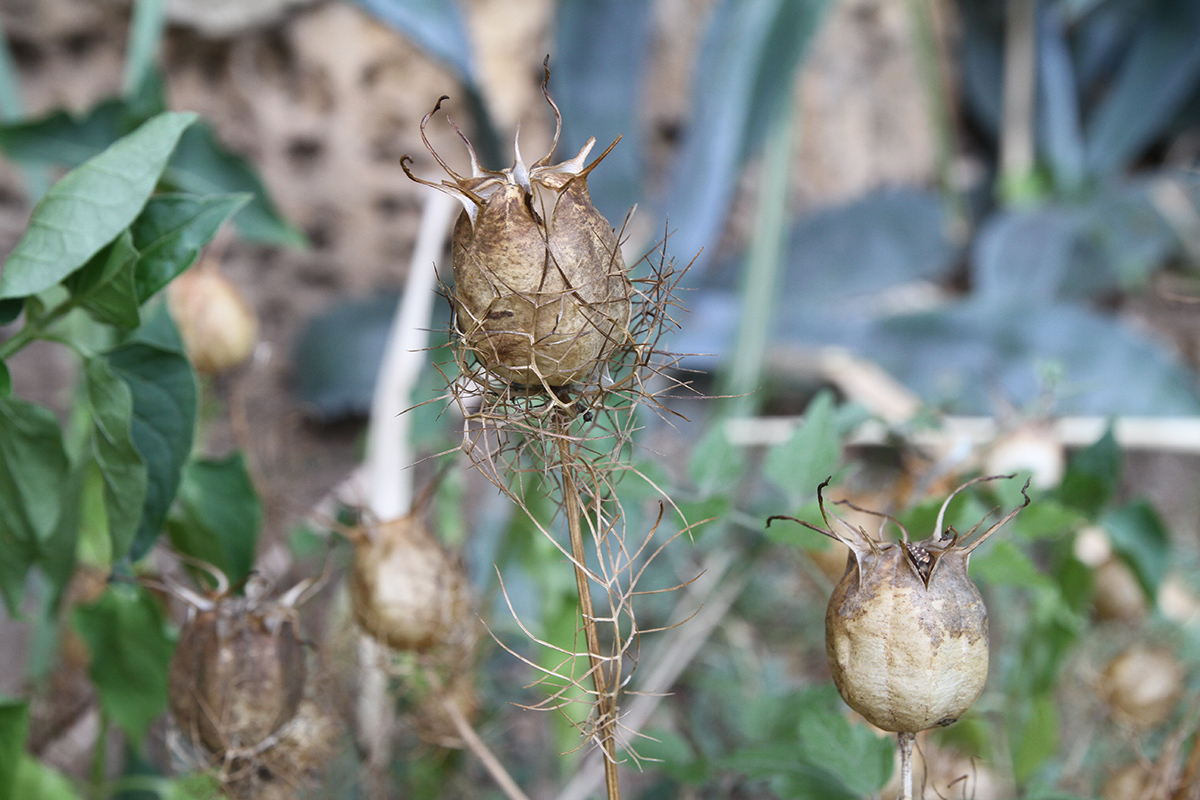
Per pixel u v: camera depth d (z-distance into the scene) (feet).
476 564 1.53
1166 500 2.73
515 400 0.85
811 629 1.99
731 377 2.20
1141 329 3.41
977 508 1.08
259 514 1.13
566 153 2.53
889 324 2.97
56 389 2.34
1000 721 1.60
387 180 2.75
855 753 0.96
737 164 2.33
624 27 2.41
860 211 3.24
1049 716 1.27
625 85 2.47
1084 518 1.21
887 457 2.30
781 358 2.95
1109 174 3.76
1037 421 1.38
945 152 3.29
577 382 0.84
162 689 1.16
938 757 1.20
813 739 0.97
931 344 2.95
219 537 1.14
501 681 1.57
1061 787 1.34
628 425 0.89
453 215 1.53
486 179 0.82
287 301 2.74
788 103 2.13
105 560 1.25
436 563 1.08
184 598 0.97
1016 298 2.92
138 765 1.32
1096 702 1.47
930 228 3.29
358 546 1.08
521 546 1.29
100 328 1.17
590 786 1.28
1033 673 1.30
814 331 3.00
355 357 2.64
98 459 0.99
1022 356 2.88
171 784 1.20
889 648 0.82
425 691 1.18
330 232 2.74
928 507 1.06
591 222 0.82
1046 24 3.60
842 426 1.28
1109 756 1.45
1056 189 3.72
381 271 2.81
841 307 3.18
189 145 1.29
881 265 3.30
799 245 3.23
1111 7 3.71
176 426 1.02
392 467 1.38
